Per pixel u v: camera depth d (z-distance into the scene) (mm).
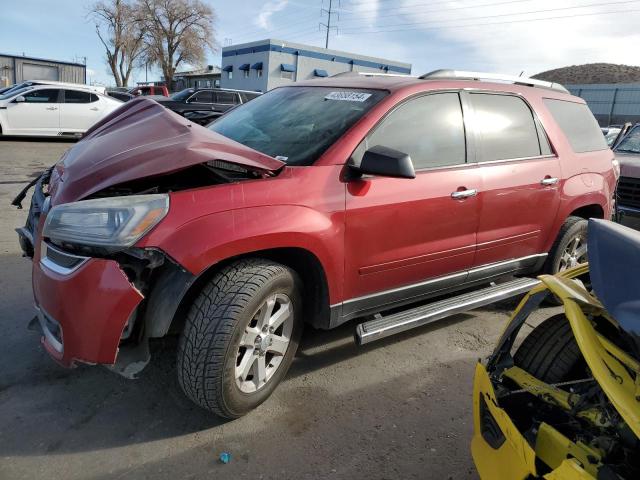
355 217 3000
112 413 2850
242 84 45875
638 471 1642
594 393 1884
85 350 2438
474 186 3600
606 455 1697
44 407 2857
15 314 3844
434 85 3582
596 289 1839
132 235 2350
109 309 2375
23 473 2398
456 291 4242
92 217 2391
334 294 3033
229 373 2605
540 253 4359
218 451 2609
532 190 4031
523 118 4152
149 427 2758
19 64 42500
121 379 3152
